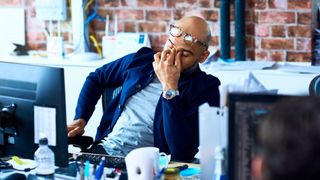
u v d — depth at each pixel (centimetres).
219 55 404
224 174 173
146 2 412
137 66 275
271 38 391
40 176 202
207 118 177
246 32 399
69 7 423
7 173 205
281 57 392
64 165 201
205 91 250
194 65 253
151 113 260
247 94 149
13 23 433
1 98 206
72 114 394
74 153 234
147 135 259
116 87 281
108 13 420
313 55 385
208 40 254
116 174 203
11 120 203
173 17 411
